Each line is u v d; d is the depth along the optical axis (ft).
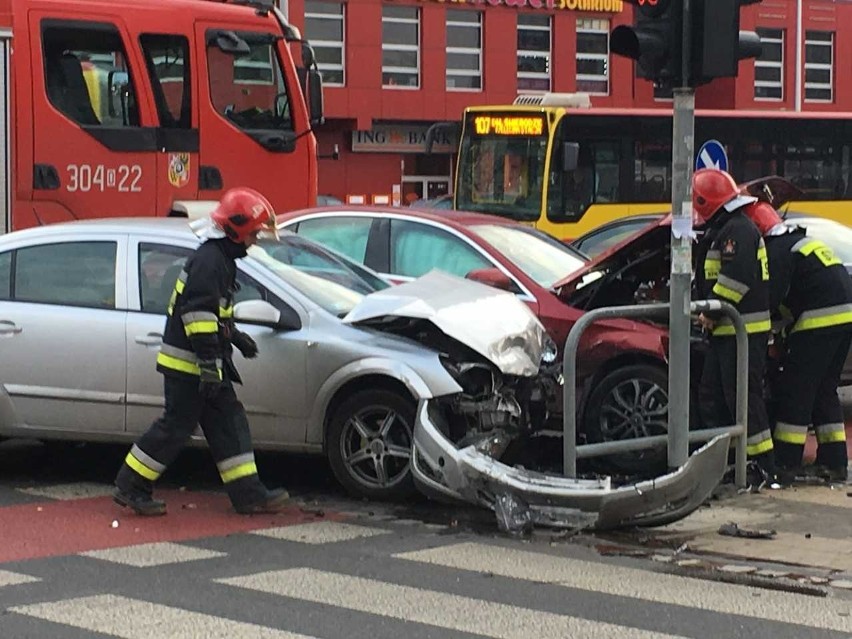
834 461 30.68
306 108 46.14
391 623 19.40
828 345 29.81
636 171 74.02
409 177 132.98
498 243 34.09
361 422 27.68
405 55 129.90
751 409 29.22
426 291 28.30
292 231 35.32
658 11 26.07
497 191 73.10
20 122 40.70
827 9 150.10
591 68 138.21
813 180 81.71
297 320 28.09
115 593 20.89
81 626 19.06
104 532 25.18
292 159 45.73
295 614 19.81
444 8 130.52
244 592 21.02
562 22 136.15
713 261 28.73
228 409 26.58
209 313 25.34
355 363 27.35
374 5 127.44
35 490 28.94
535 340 28.32
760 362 29.01
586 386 31.04
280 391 27.96
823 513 27.14
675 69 26.05
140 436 28.63
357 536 25.08
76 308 29.22
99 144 41.93
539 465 31.19
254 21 45.06
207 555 23.49
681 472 24.40
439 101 130.82
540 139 71.92
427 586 21.52
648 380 30.50
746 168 79.66
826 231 41.50
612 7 138.00
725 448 24.80
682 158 26.23
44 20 41.14
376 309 27.61
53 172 41.19
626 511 24.61
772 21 146.00
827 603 20.79
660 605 20.53
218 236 25.63
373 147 129.59
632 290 31.63
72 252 29.73
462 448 26.25
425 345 27.76
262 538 24.86
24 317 29.35
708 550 24.12
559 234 71.67
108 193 42.14
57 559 23.11
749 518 26.68
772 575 22.45
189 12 43.68
